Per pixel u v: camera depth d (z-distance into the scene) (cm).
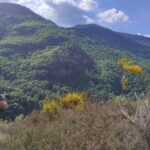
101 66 19850
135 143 626
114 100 974
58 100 1038
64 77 17200
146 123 608
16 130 898
